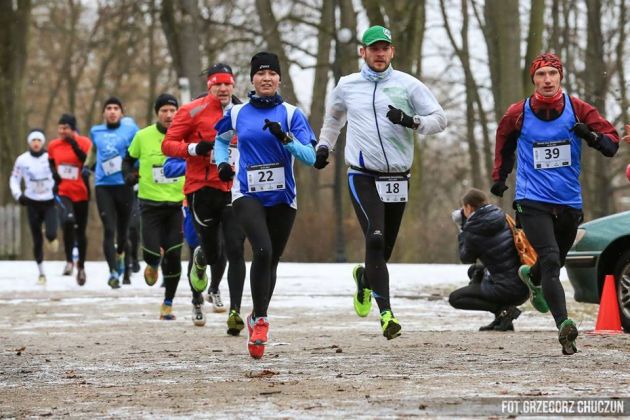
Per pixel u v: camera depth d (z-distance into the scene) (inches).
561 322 590.9
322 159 655.8
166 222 887.7
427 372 545.6
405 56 2190.0
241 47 2394.2
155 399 481.4
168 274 882.8
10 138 2447.1
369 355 623.8
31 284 1257.4
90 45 2544.3
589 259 786.8
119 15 2369.6
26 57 2480.3
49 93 3314.5
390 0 2181.3
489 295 775.7
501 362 582.2
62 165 1211.9
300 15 2490.2
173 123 755.4
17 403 480.7
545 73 608.1
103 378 551.8
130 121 1134.4
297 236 2192.4
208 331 791.1
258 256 609.3
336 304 1024.9
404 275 1369.3
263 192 620.1
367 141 641.6
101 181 1137.4
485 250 774.5
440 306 1011.9
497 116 2170.3
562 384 498.6
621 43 2566.4
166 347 685.9
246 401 468.8
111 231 1158.3
